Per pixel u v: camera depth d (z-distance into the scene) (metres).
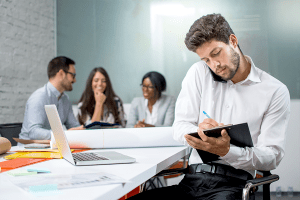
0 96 3.28
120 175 0.80
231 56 1.26
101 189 0.65
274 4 3.33
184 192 1.17
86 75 3.93
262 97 1.37
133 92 3.77
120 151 1.31
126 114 3.61
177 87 3.63
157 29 3.70
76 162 0.96
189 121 1.46
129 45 3.79
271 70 3.33
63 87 2.53
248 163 1.19
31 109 2.23
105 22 3.88
